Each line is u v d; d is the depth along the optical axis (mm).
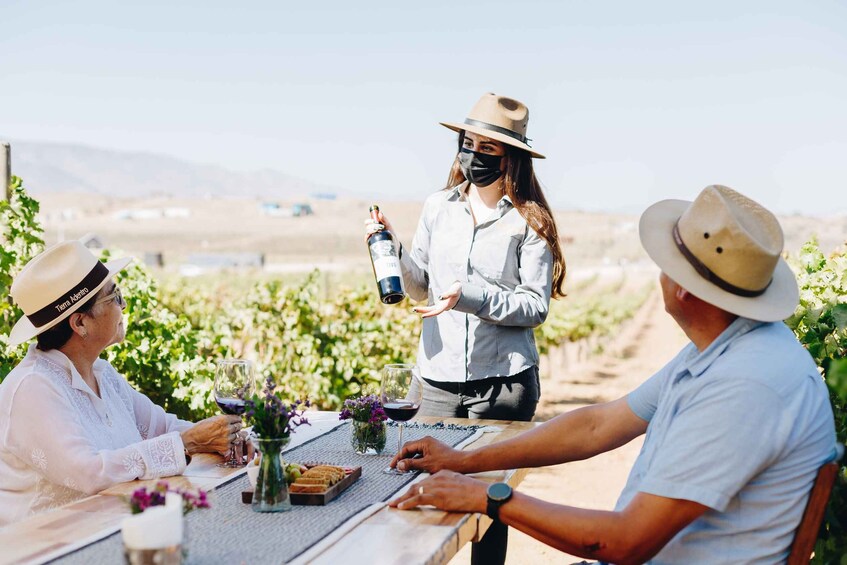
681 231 2168
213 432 2826
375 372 8219
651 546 2035
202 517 2127
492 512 2176
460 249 3830
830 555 2471
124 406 3002
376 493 2367
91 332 2766
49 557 1847
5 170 5133
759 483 2008
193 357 6098
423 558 1854
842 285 4590
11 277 4992
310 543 1931
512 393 3752
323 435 3148
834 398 2928
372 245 3436
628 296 41438
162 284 16125
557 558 5250
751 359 2018
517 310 3592
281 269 105125
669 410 2174
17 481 2615
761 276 2057
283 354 8008
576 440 2637
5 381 2658
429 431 3174
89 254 2752
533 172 3826
